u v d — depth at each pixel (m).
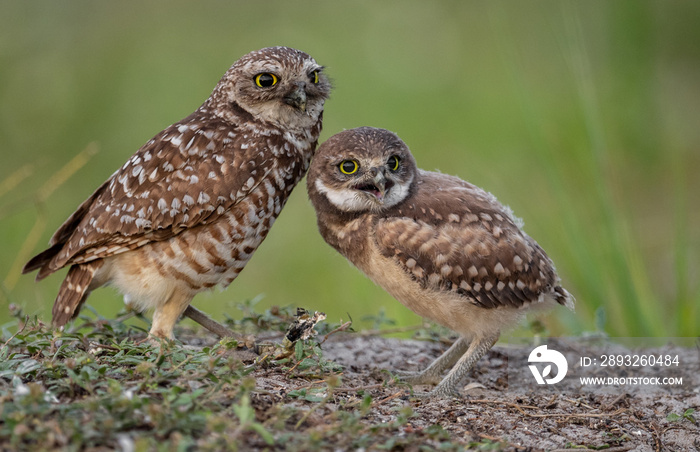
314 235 16.78
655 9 21.70
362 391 7.88
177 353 7.45
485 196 9.16
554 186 13.48
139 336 9.73
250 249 9.23
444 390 8.44
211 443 5.61
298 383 7.88
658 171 18.83
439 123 20.08
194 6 24.25
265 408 6.80
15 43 22.03
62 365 6.98
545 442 7.43
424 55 22.31
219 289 9.38
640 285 12.59
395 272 8.72
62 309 9.27
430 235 8.57
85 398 6.45
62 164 18.91
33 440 5.63
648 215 17.83
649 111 19.88
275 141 9.27
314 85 9.55
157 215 8.79
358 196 8.79
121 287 9.22
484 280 8.55
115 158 19.61
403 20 23.61
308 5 24.22
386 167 8.73
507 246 8.59
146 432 5.86
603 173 13.35
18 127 19.69
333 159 8.91
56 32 22.55
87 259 9.04
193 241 8.88
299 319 8.41
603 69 20.92
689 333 12.37
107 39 22.66
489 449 6.55
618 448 7.43
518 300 8.69
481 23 23.14
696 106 20.88
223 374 6.98
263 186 9.09
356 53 22.34
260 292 15.60
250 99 9.27
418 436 6.64
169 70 22.03
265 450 5.93
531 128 14.34
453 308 8.67
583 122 14.30
